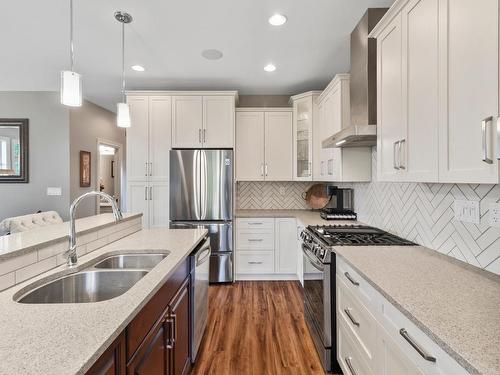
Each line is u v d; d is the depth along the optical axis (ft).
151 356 3.84
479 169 3.26
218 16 7.39
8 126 13.91
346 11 7.16
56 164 14.01
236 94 12.44
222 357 6.93
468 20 3.40
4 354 2.23
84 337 2.48
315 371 6.43
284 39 8.59
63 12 7.19
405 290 3.72
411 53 4.70
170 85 12.55
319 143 11.85
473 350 2.42
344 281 5.63
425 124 4.32
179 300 5.35
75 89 5.63
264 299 10.29
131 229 7.80
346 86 9.29
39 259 4.22
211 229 11.67
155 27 7.91
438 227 5.68
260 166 13.19
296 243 12.02
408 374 3.26
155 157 12.17
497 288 3.78
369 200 9.25
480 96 3.22
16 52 9.37
